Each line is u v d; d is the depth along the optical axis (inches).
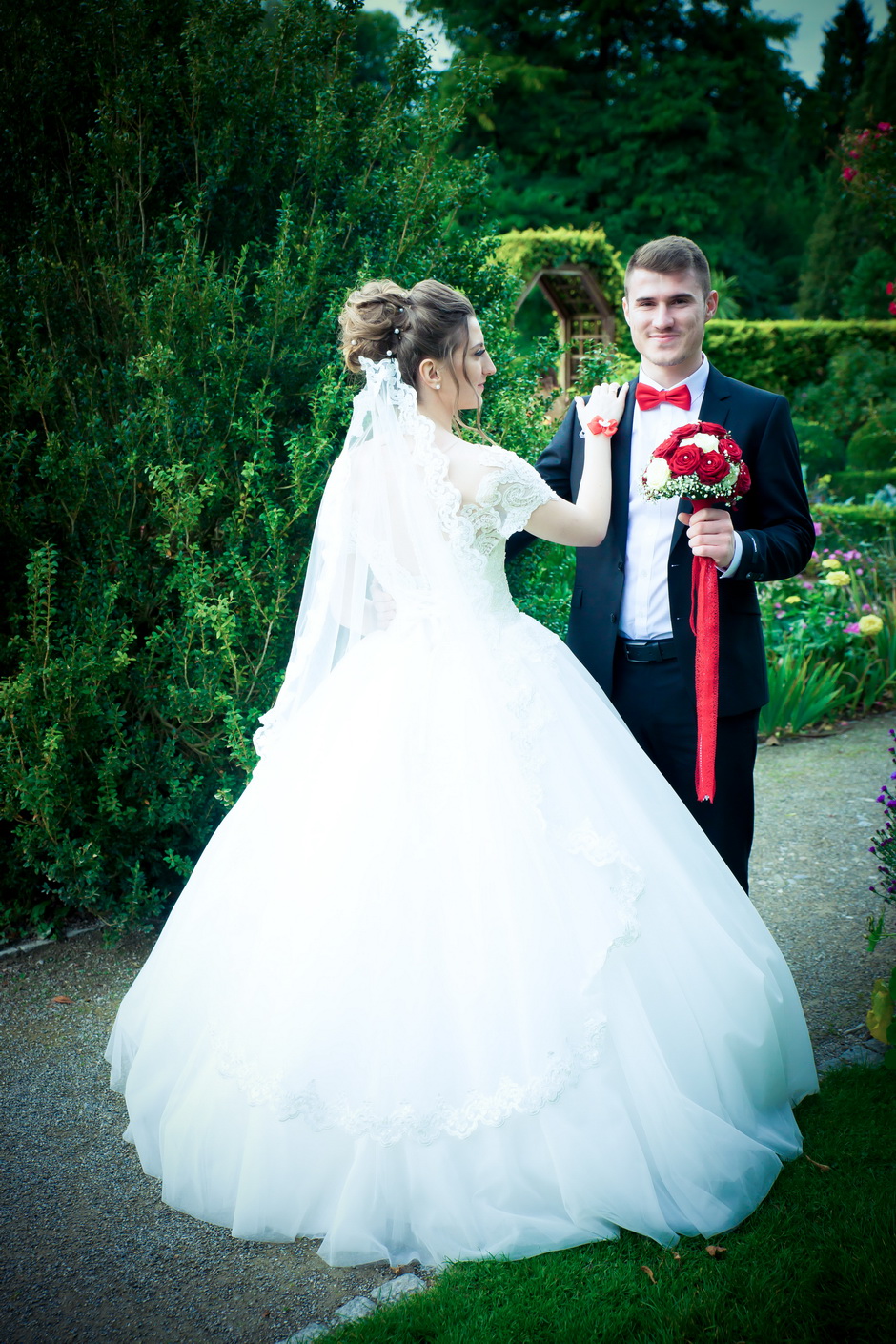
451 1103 79.9
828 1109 99.3
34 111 142.3
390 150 154.1
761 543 99.6
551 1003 81.0
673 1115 84.1
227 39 147.6
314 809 89.0
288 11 149.2
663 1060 84.8
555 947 82.3
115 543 138.9
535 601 160.6
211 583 133.9
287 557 138.3
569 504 94.2
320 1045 81.4
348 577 93.0
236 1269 83.5
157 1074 95.1
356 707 91.4
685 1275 79.0
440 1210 80.9
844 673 242.7
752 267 895.1
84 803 138.5
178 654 137.6
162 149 145.3
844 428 593.6
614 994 84.1
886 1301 74.9
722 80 761.6
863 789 189.2
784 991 99.3
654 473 95.5
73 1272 83.5
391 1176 81.9
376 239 153.0
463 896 82.6
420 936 82.0
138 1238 87.3
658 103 756.0
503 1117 79.0
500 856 83.4
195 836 145.1
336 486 92.2
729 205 807.1
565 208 773.3
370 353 91.4
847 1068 106.3
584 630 110.8
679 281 101.3
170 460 135.4
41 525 140.5
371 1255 81.6
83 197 143.9
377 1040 80.7
